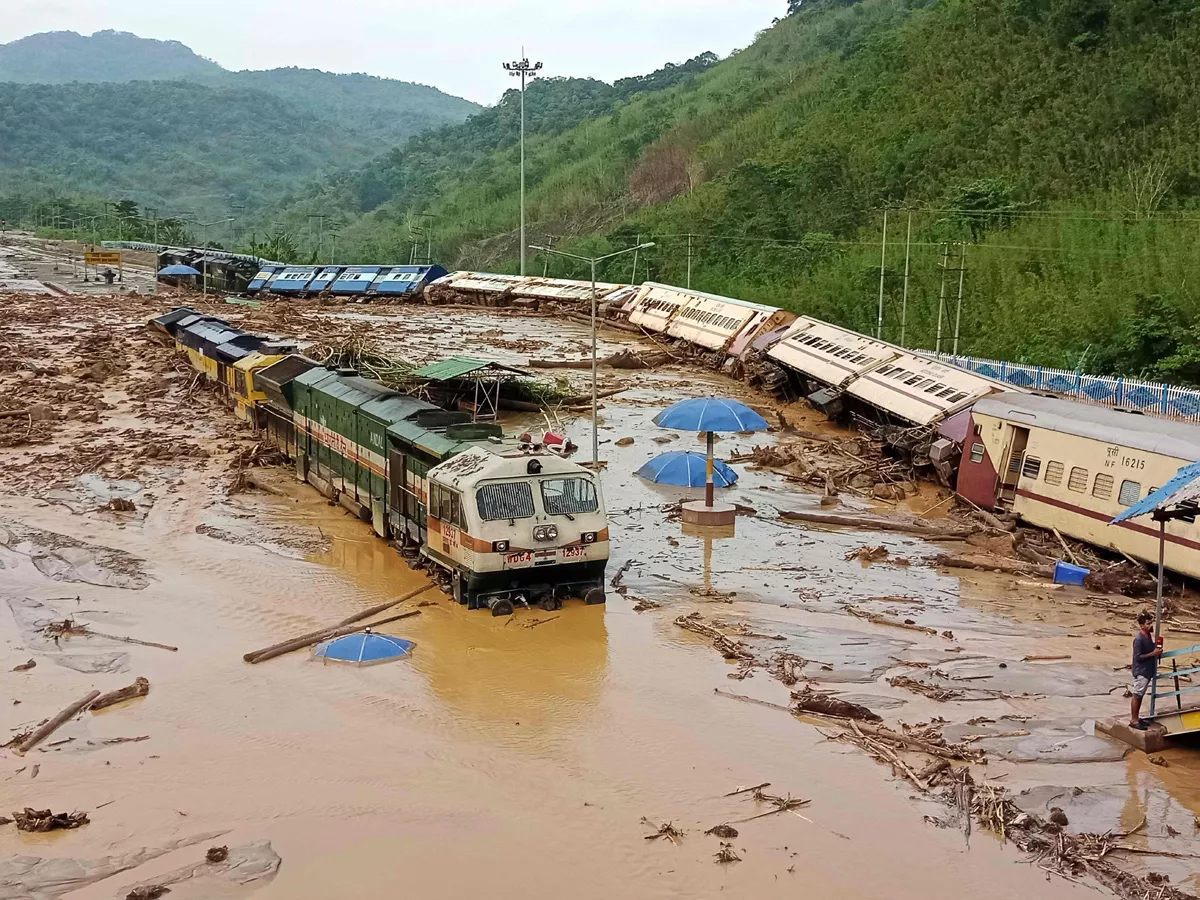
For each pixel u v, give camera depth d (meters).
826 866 13.25
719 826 14.04
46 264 117.75
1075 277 50.03
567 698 17.88
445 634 20.56
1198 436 24.06
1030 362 45.22
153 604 22.28
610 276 90.19
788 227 76.69
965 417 33.75
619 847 13.61
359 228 173.00
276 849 13.54
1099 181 60.41
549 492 21.73
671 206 96.62
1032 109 70.81
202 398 43.97
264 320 69.31
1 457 34.25
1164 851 13.58
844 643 20.50
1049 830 13.97
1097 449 25.88
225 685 18.34
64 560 24.89
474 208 143.00
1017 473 29.12
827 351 45.03
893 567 25.55
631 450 37.53
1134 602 23.02
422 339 63.38
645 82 192.62
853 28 132.12
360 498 27.94
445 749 16.11
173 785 15.09
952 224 62.09
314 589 23.17
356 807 14.52
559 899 12.59
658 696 17.98
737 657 19.62
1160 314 42.44
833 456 36.97
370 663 19.08
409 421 25.77
